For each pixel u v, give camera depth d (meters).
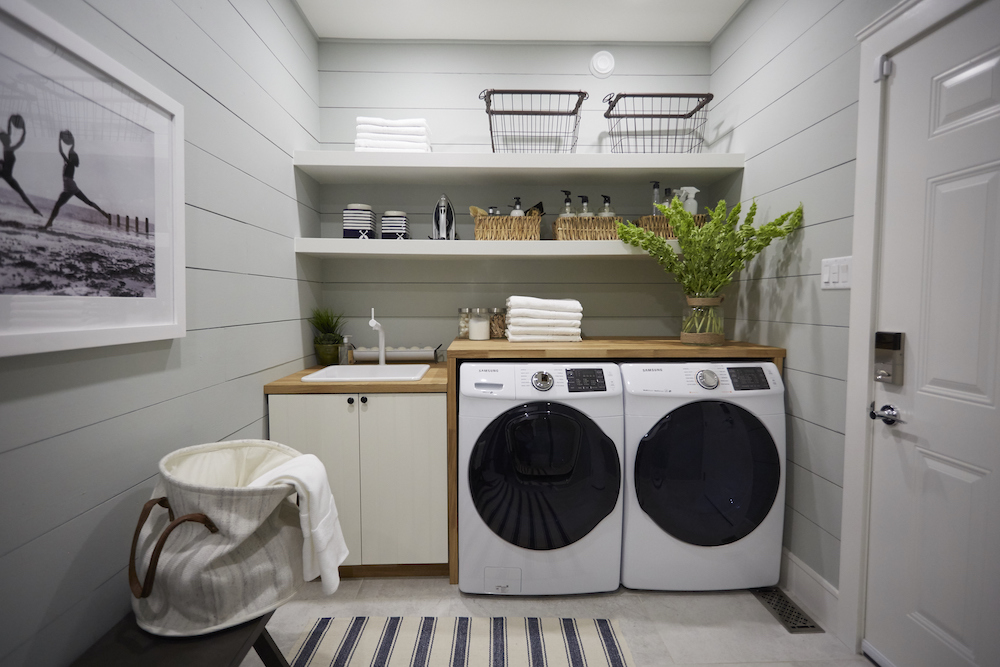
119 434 1.13
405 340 2.59
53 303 0.93
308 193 2.36
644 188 2.58
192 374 1.41
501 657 1.54
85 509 1.04
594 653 1.56
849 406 1.55
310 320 2.38
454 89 2.54
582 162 2.19
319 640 1.61
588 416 1.78
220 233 1.55
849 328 1.55
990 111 1.13
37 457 0.92
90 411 1.04
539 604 1.81
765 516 1.83
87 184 1.01
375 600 1.83
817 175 1.71
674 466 1.79
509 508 1.78
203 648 0.99
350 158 2.16
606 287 2.62
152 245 1.20
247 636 1.03
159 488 1.12
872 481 1.50
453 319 2.59
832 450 1.65
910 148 1.34
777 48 1.94
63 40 0.93
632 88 2.55
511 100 2.54
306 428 1.90
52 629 0.96
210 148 1.49
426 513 1.94
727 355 1.91
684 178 2.43
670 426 1.79
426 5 2.22
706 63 2.55
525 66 2.54
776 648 1.58
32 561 0.91
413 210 2.57
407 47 2.52
